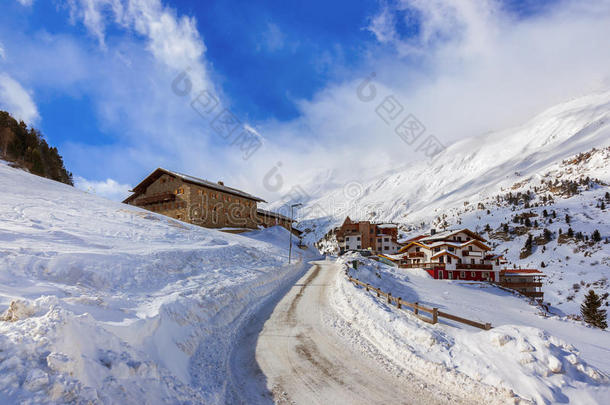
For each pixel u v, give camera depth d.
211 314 14.79
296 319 16.78
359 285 24.12
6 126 57.62
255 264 30.09
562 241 166.25
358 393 8.95
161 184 56.69
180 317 12.21
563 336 20.66
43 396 4.30
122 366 6.23
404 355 11.45
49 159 67.94
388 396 8.80
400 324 13.99
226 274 22.78
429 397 8.78
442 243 48.00
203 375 9.45
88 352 5.86
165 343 9.44
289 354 11.85
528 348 9.85
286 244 63.19
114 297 11.98
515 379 8.93
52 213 23.06
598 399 8.30
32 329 5.29
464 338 11.95
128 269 15.82
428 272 45.66
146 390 6.42
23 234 15.95
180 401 7.08
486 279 46.22
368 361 11.27
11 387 4.13
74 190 37.16
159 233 28.27
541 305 38.28
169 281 17.08
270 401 8.48
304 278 32.53
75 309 7.77
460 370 9.98
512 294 40.16
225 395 8.69
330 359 11.41
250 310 18.50
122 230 25.06
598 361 14.45
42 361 4.82
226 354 11.71
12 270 11.09
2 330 5.20
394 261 56.38
